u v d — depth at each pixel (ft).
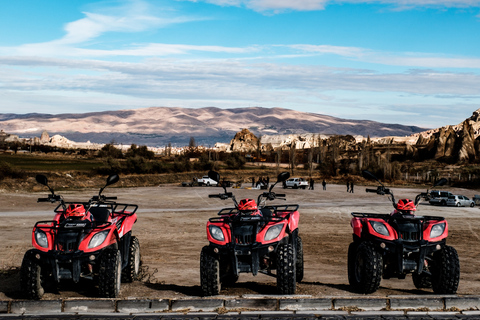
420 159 633.61
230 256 26.89
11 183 185.47
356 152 622.54
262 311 24.18
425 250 26.78
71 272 26.50
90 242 26.63
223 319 22.50
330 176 361.30
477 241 74.13
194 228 88.43
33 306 24.89
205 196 181.47
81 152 638.53
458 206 160.97
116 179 31.12
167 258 54.95
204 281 26.78
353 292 28.09
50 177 230.27
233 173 361.92
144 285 31.35
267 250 26.78
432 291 30.42
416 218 27.32
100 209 29.48
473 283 37.81
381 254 27.94
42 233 27.02
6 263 45.27
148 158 513.45
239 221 27.07
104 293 26.40
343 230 88.38
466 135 628.28
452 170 406.00
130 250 32.78
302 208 136.26
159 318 22.94
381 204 156.15
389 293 27.89
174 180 298.76
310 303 24.59
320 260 54.29
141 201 155.12
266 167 453.99
